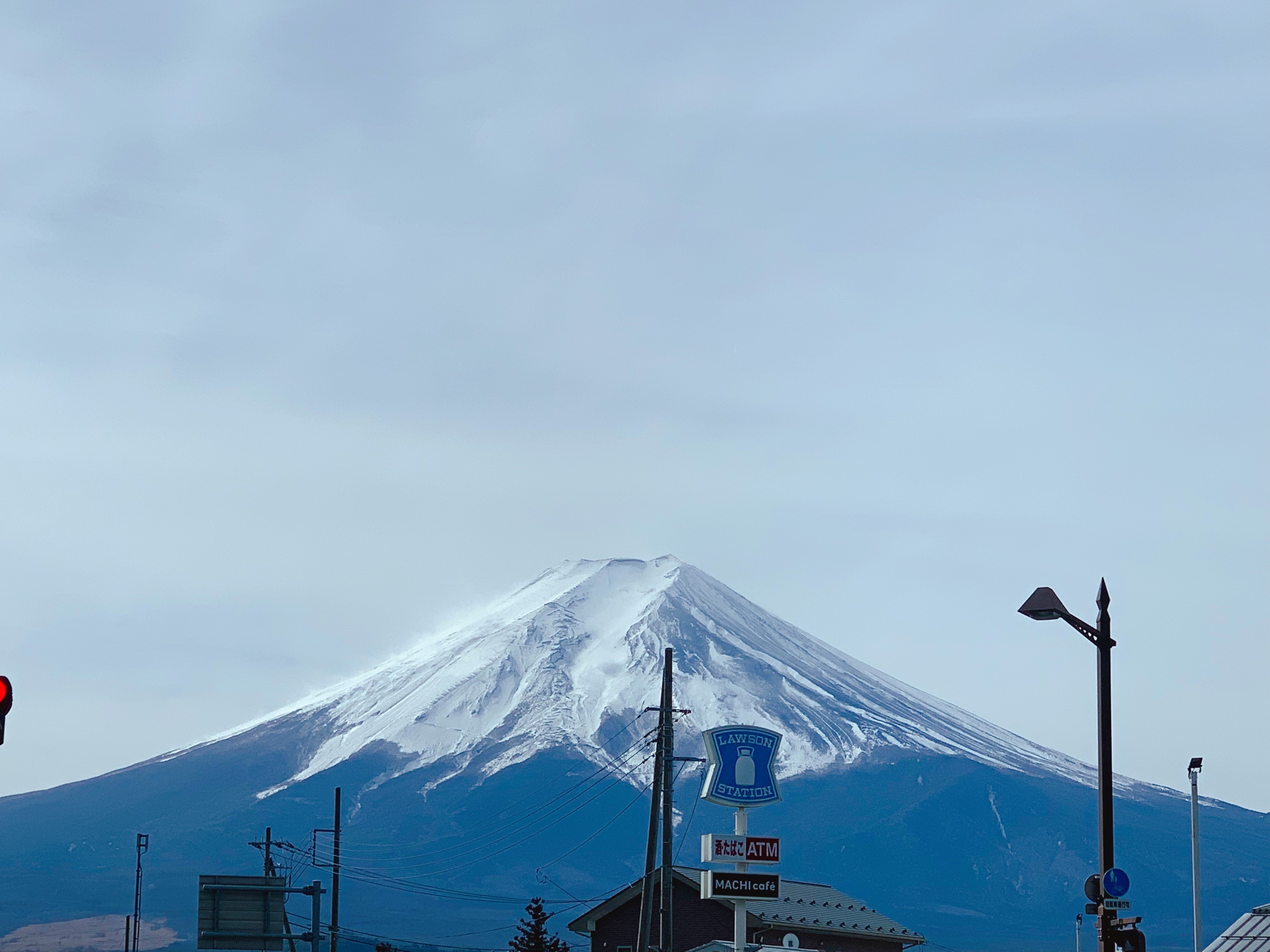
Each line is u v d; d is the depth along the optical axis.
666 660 59.47
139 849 133.38
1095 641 34.81
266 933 75.38
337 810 98.75
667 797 57.31
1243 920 36.00
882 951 77.00
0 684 30.31
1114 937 33.31
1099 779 34.34
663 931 55.62
